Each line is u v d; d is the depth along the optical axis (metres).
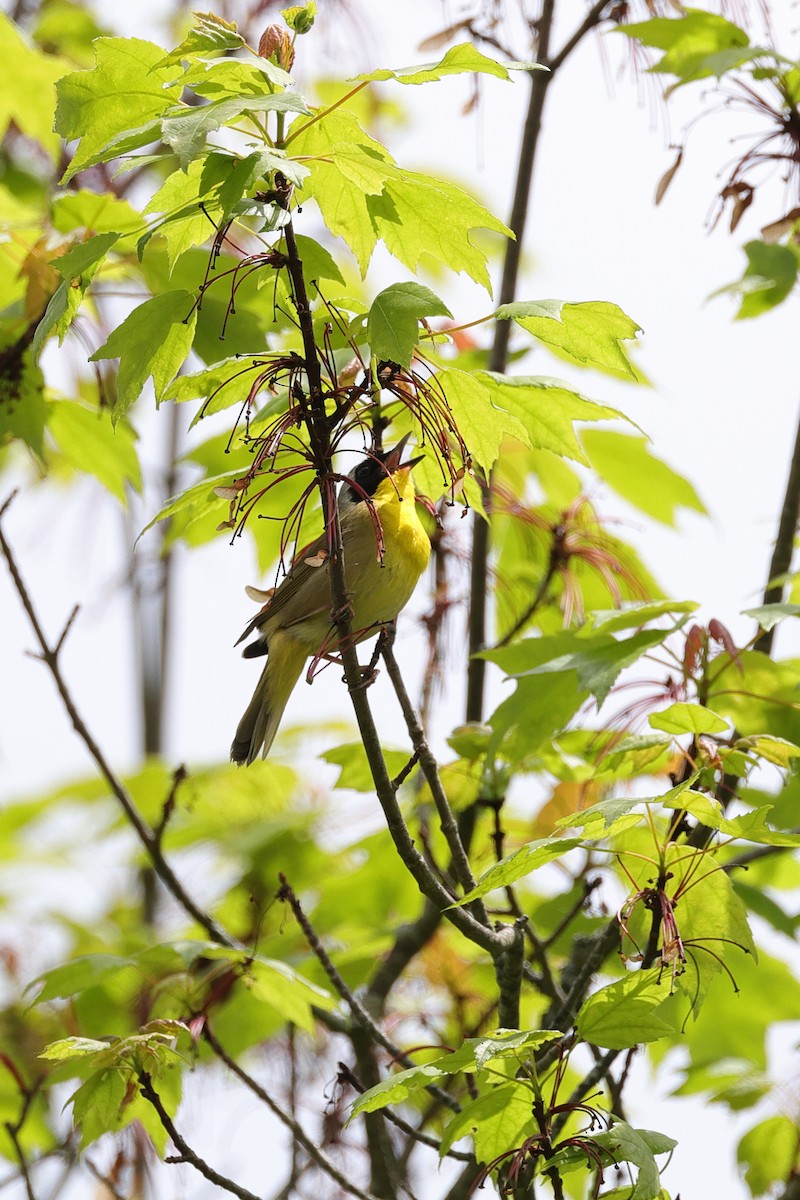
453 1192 8.46
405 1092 6.08
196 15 6.18
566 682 8.30
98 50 6.38
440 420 7.36
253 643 10.62
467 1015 11.02
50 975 8.51
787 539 10.09
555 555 11.05
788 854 11.10
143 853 13.90
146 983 9.91
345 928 11.96
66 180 5.96
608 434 11.55
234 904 13.02
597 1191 5.70
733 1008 11.45
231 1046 10.90
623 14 11.15
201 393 7.11
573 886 9.86
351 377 7.05
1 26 11.02
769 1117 10.11
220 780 14.12
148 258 9.63
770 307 10.76
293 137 6.38
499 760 8.83
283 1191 9.34
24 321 9.72
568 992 8.07
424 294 6.09
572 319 6.86
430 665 10.80
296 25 6.45
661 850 6.39
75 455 10.80
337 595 6.62
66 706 9.56
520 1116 6.22
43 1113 11.69
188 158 5.30
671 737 7.17
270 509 10.30
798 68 9.53
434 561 11.07
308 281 6.88
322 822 13.08
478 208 6.57
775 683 8.43
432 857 9.13
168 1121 6.97
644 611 8.09
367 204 6.76
